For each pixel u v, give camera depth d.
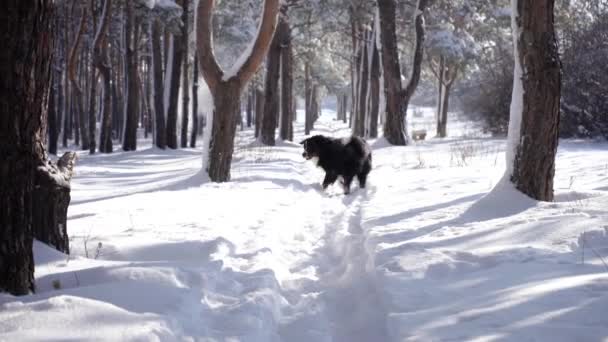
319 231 6.75
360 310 3.85
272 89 23.88
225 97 10.41
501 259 4.39
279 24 23.41
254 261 4.81
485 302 3.46
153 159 20.12
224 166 10.73
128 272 3.75
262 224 6.63
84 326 2.78
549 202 6.64
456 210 6.89
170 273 3.79
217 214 7.11
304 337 3.42
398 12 29.08
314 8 25.66
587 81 20.67
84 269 3.84
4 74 3.15
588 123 20.64
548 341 2.79
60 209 4.41
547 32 6.62
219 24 29.28
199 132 45.56
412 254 4.69
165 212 7.23
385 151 19.48
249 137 39.44
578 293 3.42
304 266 5.16
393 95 21.53
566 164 12.07
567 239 4.88
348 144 10.48
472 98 31.94
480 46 31.98
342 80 49.12
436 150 18.91
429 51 30.55
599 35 21.44
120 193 9.79
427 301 3.60
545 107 6.67
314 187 11.22
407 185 9.98
